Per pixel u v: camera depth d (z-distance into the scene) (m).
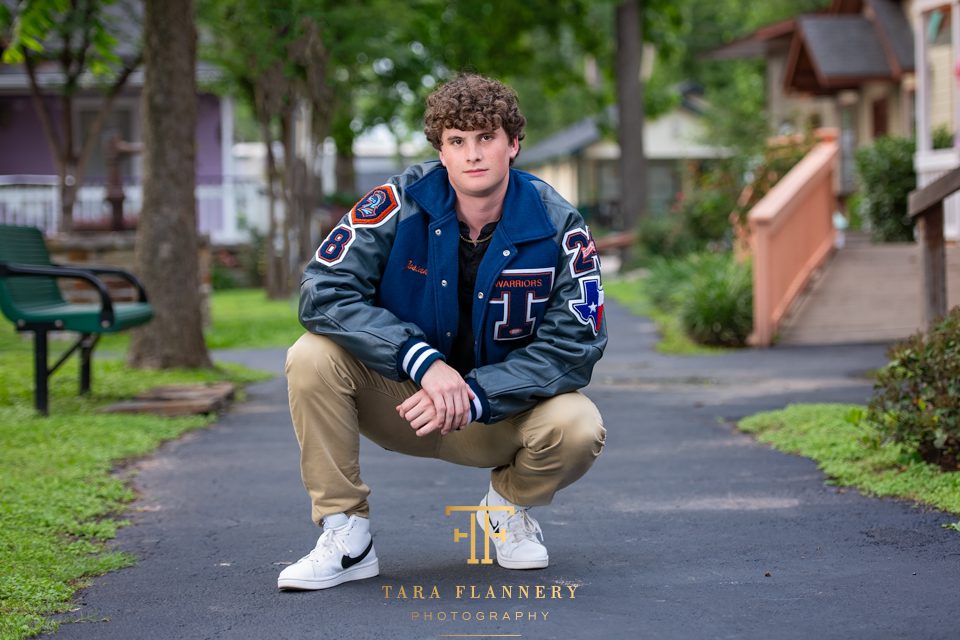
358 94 26.39
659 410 7.33
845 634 3.03
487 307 3.31
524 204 3.31
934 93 17.97
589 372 3.39
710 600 3.36
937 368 4.83
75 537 4.29
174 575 3.78
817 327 11.05
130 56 21.42
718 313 10.97
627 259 24.83
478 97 3.20
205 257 14.04
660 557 3.88
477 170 3.21
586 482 5.24
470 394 3.25
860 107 22.92
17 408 7.21
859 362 9.36
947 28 17.09
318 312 3.30
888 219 15.54
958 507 4.32
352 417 3.47
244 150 36.00
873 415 5.11
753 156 15.70
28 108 24.19
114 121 24.38
